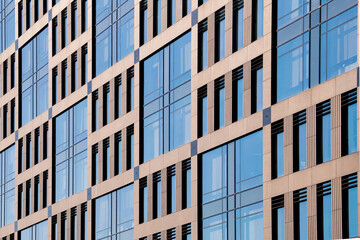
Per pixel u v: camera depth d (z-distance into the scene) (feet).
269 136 158.30
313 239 146.00
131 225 197.57
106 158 210.59
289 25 157.69
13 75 264.11
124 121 202.90
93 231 213.25
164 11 192.65
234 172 167.53
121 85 206.39
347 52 143.43
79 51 224.74
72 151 225.97
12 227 255.91
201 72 178.19
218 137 171.53
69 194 225.56
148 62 197.98
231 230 166.50
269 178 157.38
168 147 187.42
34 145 245.24
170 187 186.09
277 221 155.63
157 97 193.06
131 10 204.44
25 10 256.32
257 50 163.63
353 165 139.44
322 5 149.79
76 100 224.12
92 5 221.46
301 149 151.84
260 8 165.68
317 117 148.36
